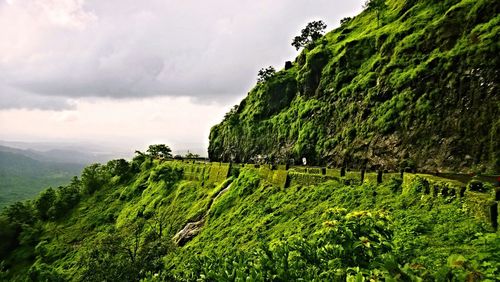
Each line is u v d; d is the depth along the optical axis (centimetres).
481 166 2939
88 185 8900
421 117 3638
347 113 4756
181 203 5447
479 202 1541
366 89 4597
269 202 3478
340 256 536
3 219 7700
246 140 7231
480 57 3294
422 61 3972
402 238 1519
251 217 3391
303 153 5194
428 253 1292
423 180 2125
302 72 6294
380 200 2328
